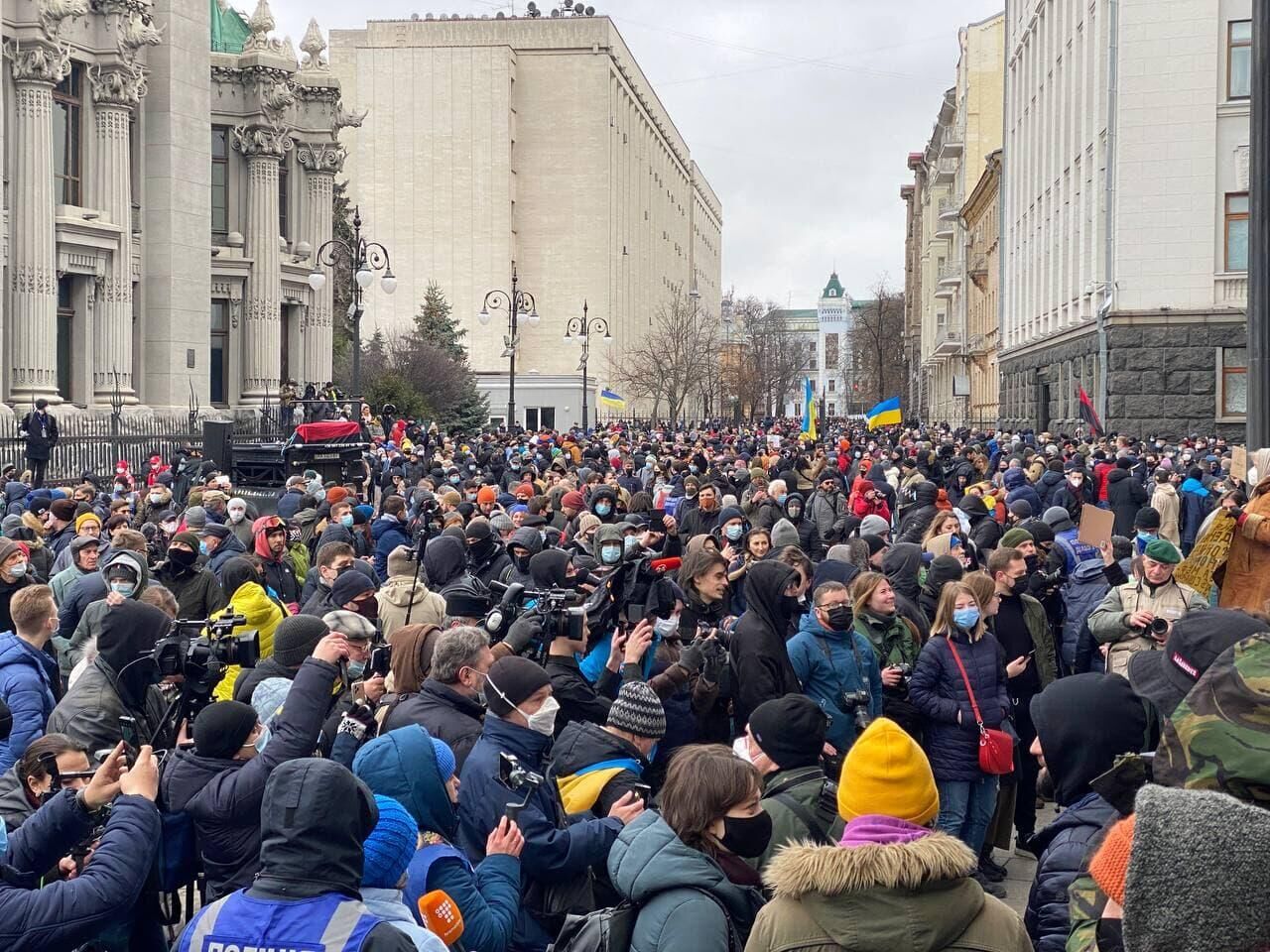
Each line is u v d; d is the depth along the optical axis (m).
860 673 7.53
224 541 12.86
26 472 26.38
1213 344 36.28
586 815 5.44
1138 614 7.70
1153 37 36.62
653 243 116.12
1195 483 18.44
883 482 22.34
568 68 94.44
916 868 3.25
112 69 38.69
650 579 7.29
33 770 5.21
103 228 38.28
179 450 31.19
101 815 4.86
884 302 136.25
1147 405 36.75
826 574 9.77
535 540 11.21
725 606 9.03
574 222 94.62
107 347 39.00
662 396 99.00
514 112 94.25
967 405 80.44
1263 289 10.51
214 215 46.94
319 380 51.25
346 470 27.84
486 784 5.30
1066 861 4.05
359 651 6.24
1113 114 36.91
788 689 7.20
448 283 92.56
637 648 6.72
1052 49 50.28
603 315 94.38
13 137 35.25
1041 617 8.92
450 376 65.12
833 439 47.38
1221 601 7.46
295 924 3.72
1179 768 2.83
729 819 4.22
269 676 6.70
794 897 3.36
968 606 7.77
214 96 46.31
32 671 7.06
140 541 10.78
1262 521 7.34
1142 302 36.84
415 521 14.84
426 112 92.38
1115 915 3.02
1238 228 36.50
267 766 5.13
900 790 3.63
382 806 4.40
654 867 4.07
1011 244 62.00
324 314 51.56
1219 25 36.25
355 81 94.44
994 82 80.94
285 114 48.91
